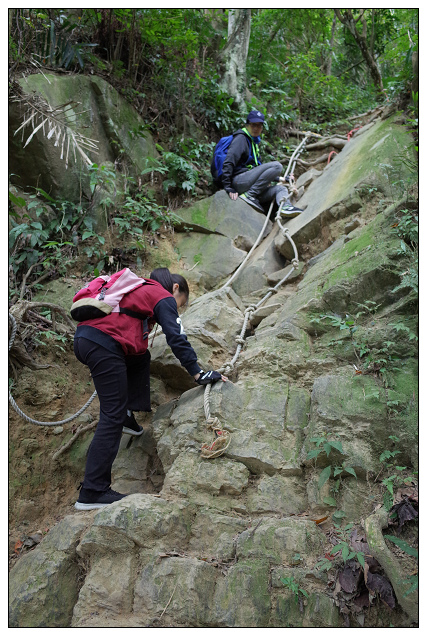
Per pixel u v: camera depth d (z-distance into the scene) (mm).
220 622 2105
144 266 4336
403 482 2436
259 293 4098
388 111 4844
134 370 3039
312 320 3248
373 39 8062
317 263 3812
